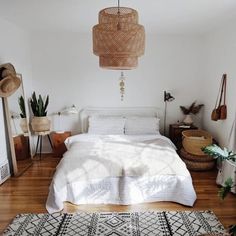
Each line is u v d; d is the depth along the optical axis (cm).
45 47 427
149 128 415
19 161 376
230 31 343
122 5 265
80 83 440
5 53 344
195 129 427
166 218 252
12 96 361
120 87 442
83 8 278
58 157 435
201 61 444
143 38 186
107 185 277
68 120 451
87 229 235
